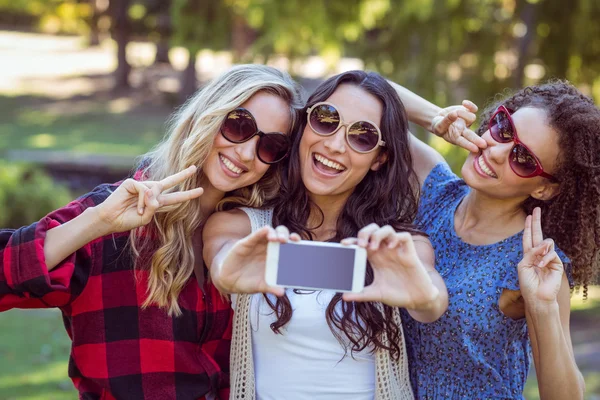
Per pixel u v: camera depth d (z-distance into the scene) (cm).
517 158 221
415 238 232
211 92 235
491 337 230
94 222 208
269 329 228
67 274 213
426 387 237
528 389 636
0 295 211
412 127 764
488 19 820
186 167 232
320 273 181
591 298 923
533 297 215
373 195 237
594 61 831
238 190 247
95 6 3136
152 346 233
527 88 234
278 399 228
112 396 236
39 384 594
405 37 824
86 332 232
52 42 3850
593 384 627
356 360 229
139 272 233
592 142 220
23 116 2069
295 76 945
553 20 820
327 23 868
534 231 221
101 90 2500
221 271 187
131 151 1656
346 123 222
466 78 816
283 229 181
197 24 1335
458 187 256
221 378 243
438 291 193
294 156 240
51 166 1481
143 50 3453
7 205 1104
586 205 225
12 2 4119
